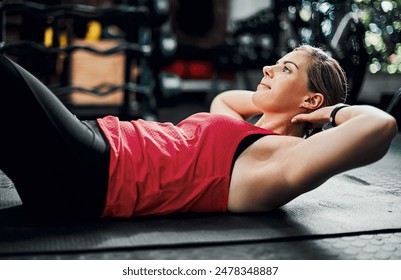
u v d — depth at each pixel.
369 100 5.17
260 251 1.37
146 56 4.00
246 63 6.23
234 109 2.04
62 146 1.41
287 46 5.10
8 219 1.52
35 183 1.42
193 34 7.31
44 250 1.28
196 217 1.61
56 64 4.45
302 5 4.62
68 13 3.66
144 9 3.86
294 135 1.71
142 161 1.53
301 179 1.45
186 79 6.80
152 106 4.11
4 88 1.37
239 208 1.63
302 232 1.50
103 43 4.72
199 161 1.57
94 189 1.47
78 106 4.57
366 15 4.52
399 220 1.65
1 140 1.38
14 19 4.33
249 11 7.48
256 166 1.56
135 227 1.49
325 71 1.66
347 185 2.16
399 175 2.40
